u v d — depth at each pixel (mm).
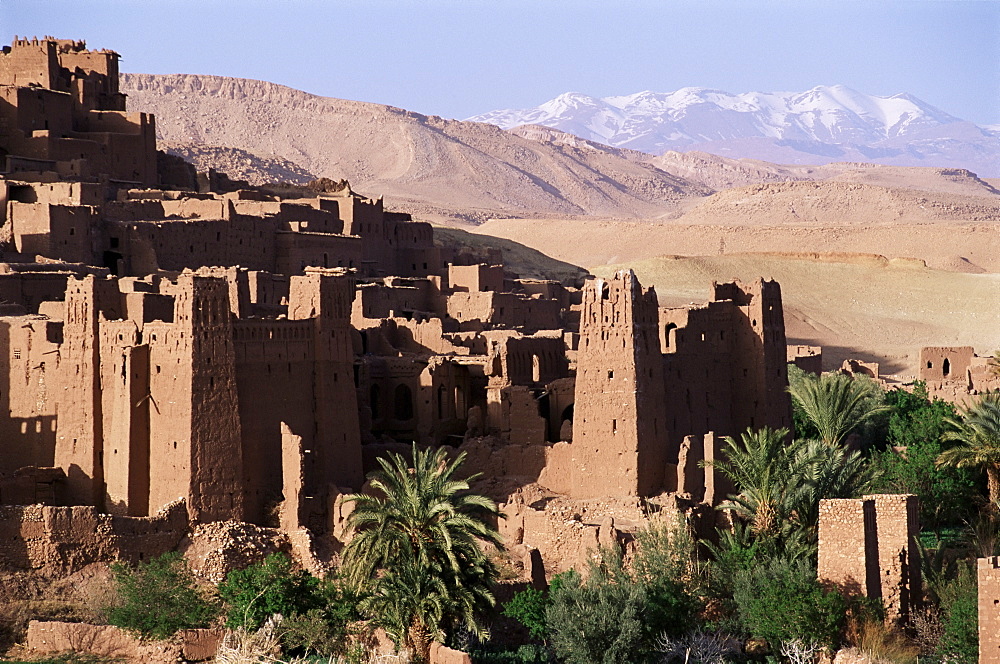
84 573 90062
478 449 106500
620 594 82438
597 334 99750
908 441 119625
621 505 96688
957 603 79250
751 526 92062
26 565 89625
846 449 111062
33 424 103000
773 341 113938
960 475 107188
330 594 85750
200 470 95125
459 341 126625
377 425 114688
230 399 96500
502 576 91125
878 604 81625
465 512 99438
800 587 82062
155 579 85188
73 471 100375
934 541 100375
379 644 82688
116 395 97688
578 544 93750
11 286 117125
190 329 95375
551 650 83000
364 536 82062
